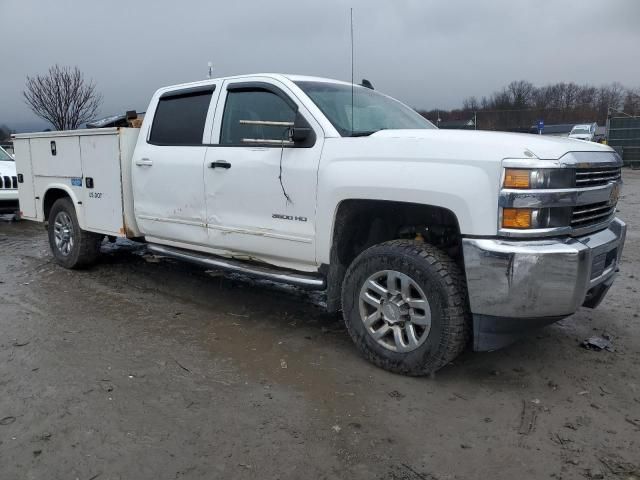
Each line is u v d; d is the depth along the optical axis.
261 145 4.28
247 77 4.53
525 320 3.21
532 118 50.59
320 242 3.93
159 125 5.21
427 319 3.45
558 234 3.19
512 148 3.16
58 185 6.32
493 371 3.73
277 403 3.28
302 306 5.14
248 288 5.72
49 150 6.39
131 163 5.44
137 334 4.38
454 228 3.72
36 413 3.13
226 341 4.25
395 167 3.48
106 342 4.20
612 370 3.76
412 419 3.12
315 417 3.13
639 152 29.86
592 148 3.58
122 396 3.34
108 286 5.78
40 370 3.69
